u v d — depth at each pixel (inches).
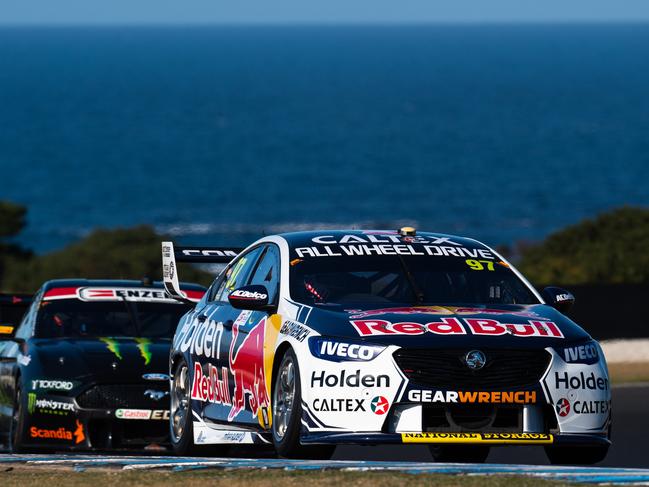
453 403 1280.8
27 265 5841.5
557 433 1310.3
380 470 1208.2
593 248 5408.5
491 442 1284.4
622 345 3560.5
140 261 5472.4
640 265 4926.2
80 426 1813.5
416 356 1291.8
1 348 2080.5
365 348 1296.8
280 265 1489.9
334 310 1375.5
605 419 1341.0
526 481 1131.3
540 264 5064.0
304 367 1315.2
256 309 1445.6
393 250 1505.9
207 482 1181.7
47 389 1834.4
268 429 1408.7
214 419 1546.5
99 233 6092.5
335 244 1512.1
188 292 2028.8
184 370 1681.8
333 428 1294.3
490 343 1301.7
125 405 1818.4
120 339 1940.2
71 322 1987.0
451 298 1450.5
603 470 1224.8
